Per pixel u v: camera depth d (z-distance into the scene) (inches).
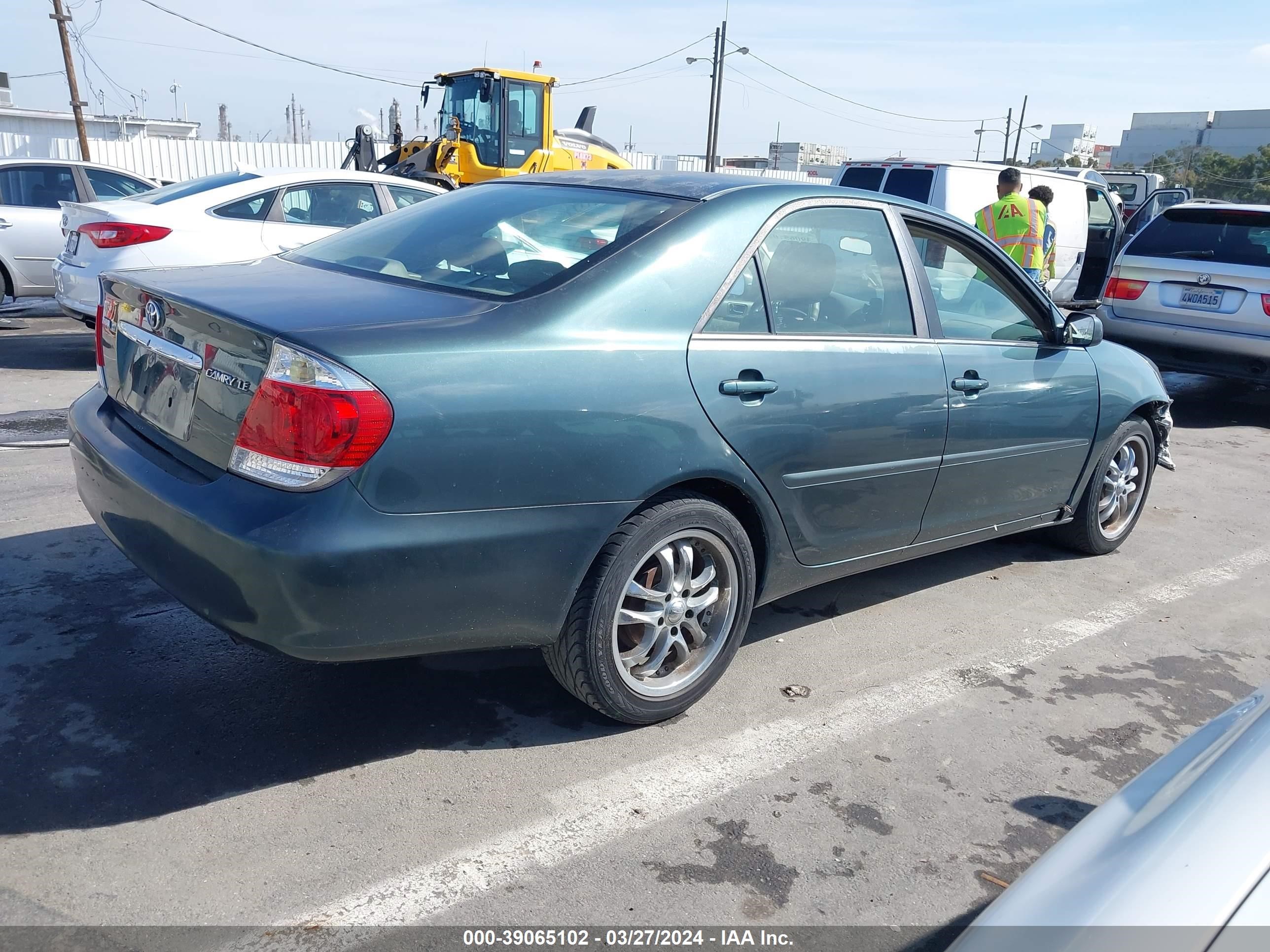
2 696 123.8
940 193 435.8
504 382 105.0
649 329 117.5
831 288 139.3
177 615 147.6
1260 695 78.7
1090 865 61.4
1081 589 188.1
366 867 98.8
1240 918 53.7
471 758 118.5
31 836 99.8
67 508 187.3
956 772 123.0
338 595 97.9
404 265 129.4
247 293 115.1
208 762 114.0
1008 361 164.1
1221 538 224.5
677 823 109.0
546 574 110.5
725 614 131.0
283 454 97.8
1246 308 323.6
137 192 421.1
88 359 338.6
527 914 94.0
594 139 644.7
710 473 121.2
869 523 146.6
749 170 1594.5
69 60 1117.7
